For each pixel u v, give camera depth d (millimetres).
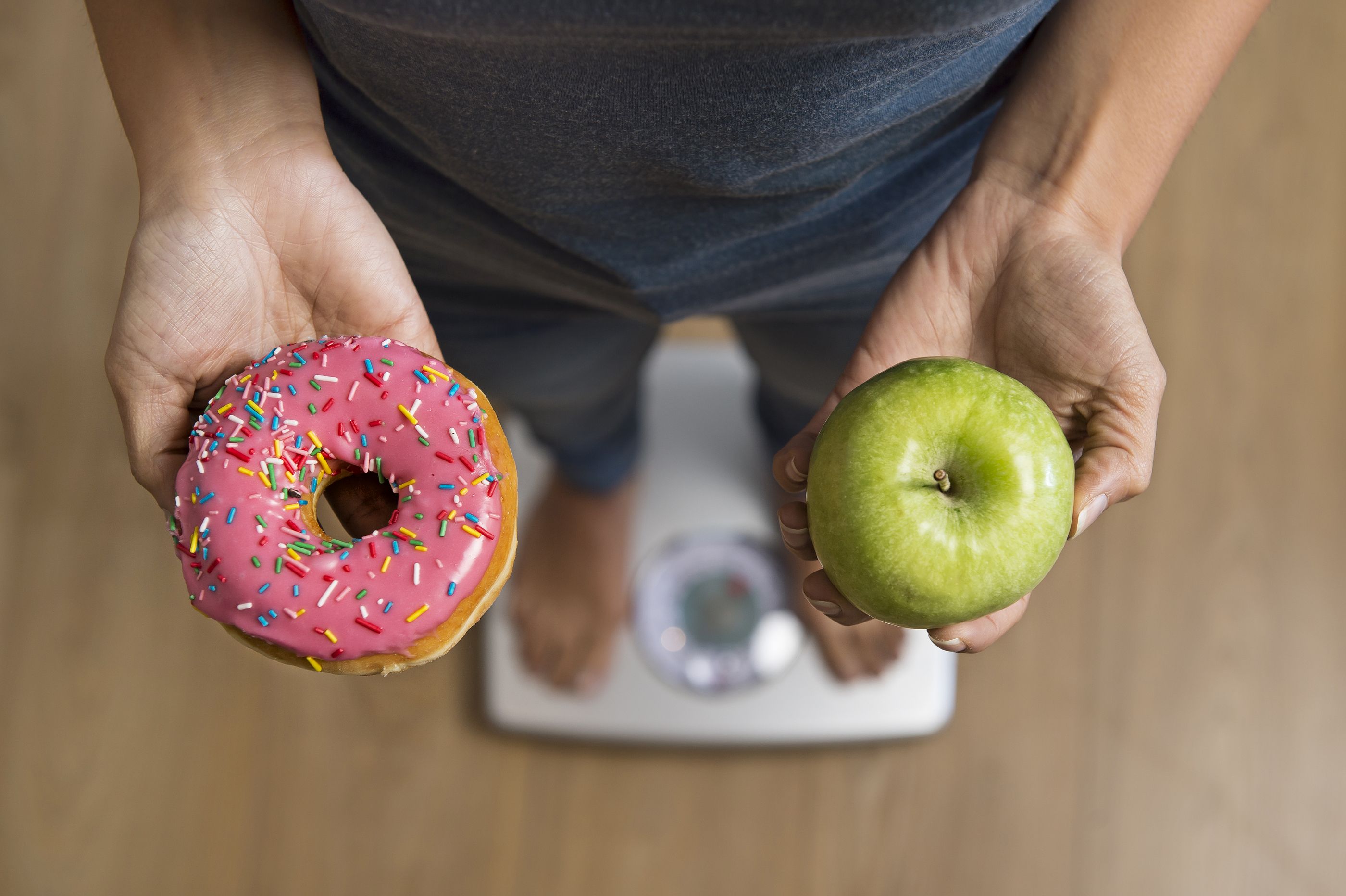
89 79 985
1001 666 942
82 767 921
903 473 505
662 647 939
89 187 982
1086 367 545
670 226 567
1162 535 951
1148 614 943
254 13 535
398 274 562
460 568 521
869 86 495
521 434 968
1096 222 551
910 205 599
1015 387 513
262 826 923
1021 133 551
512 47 474
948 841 925
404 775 936
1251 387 965
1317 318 970
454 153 533
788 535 552
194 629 940
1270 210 979
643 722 926
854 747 936
